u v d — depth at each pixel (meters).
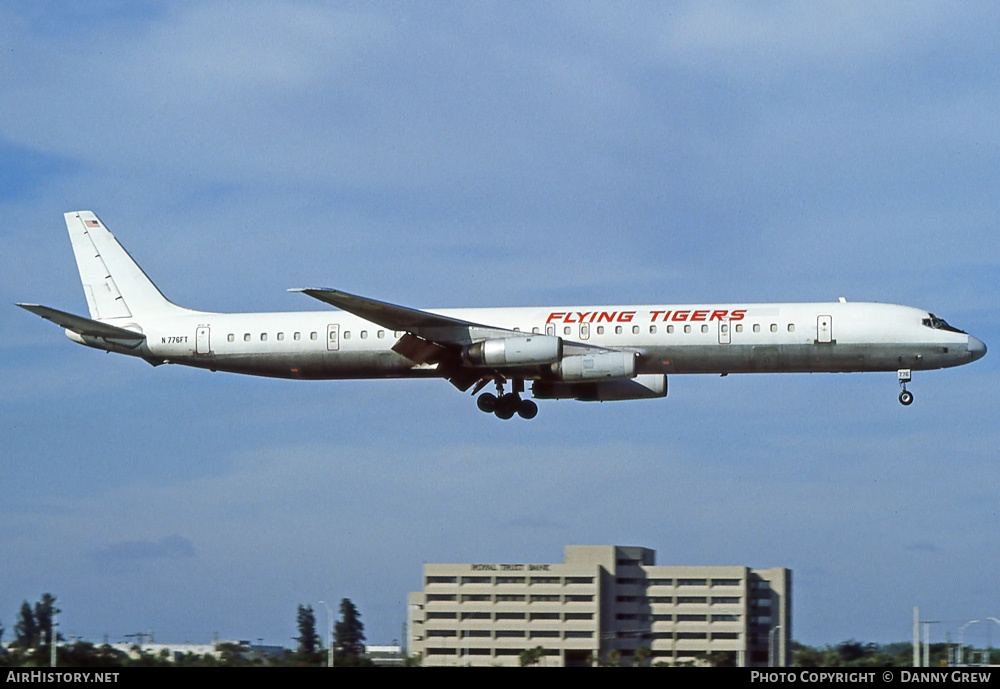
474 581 125.19
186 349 142.25
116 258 150.50
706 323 128.38
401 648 109.50
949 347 124.12
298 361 138.50
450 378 136.50
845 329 125.81
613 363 127.50
